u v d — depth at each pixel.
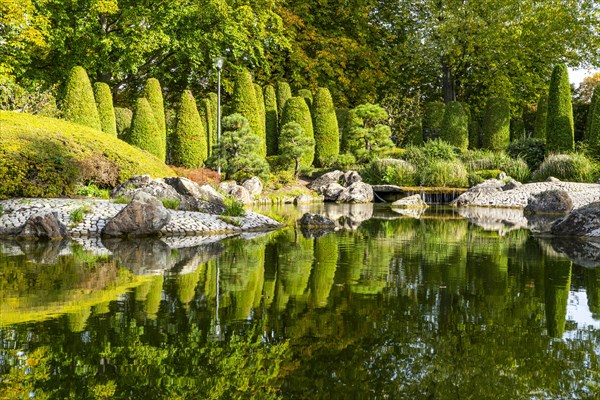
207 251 7.00
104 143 12.83
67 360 2.88
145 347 3.11
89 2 18.95
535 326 3.63
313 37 27.14
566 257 6.59
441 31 24.88
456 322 3.70
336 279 5.16
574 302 4.30
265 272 5.51
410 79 30.00
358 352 3.08
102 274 5.33
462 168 19.86
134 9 20.16
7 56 18.12
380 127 21.33
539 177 18.89
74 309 3.93
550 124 20.28
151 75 24.34
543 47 26.33
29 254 6.64
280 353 3.05
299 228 9.95
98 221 9.13
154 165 13.56
